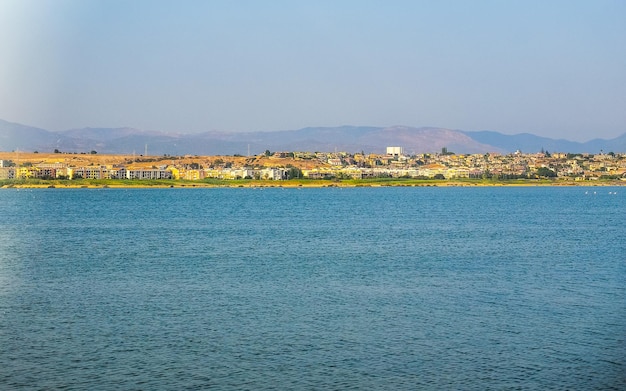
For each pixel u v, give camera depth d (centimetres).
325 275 7725
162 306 6016
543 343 4869
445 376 4241
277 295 6506
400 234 13125
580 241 11756
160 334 5081
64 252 10138
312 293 6606
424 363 4459
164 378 4197
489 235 12912
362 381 4156
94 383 4119
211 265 8569
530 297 6412
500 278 7525
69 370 4325
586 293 6625
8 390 4009
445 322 5434
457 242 11562
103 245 11156
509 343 4872
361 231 13825
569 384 4125
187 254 9800
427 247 10756
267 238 12325
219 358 4547
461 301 6231
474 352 4675
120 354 4622
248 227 14938
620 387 4078
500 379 4194
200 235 13000
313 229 14338
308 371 4312
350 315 5666
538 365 4425
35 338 4991
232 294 6550
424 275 7738
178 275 7725
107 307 5981
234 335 5059
